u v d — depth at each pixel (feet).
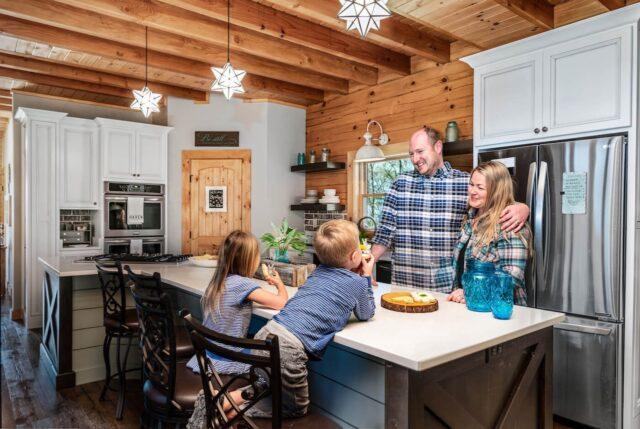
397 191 8.16
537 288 9.05
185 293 9.70
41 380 10.55
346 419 5.22
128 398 9.61
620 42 8.14
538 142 9.39
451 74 12.97
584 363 8.45
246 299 5.76
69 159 15.38
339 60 14.21
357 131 16.10
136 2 10.16
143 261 11.64
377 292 7.14
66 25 10.63
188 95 17.11
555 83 9.04
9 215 18.90
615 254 8.07
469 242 6.72
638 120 7.99
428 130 7.80
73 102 16.55
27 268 14.83
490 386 4.91
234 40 11.85
